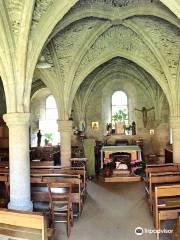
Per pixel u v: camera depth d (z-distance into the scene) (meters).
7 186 8.40
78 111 17.39
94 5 9.20
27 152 7.30
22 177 7.13
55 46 10.76
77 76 11.98
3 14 6.75
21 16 6.93
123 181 13.14
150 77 16.38
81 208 8.45
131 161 14.39
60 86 11.58
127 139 17.53
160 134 17.44
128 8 9.48
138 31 10.44
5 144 15.77
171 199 7.00
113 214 8.34
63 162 12.02
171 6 6.73
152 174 8.32
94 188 11.85
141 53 11.69
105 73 16.89
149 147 17.62
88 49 11.21
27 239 4.63
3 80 7.28
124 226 7.35
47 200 7.86
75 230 7.07
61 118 11.86
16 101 7.24
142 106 17.78
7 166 10.89
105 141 17.52
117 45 11.70
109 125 17.66
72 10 8.87
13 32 7.09
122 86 17.95
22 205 7.01
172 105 11.54
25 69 7.30
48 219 6.93
